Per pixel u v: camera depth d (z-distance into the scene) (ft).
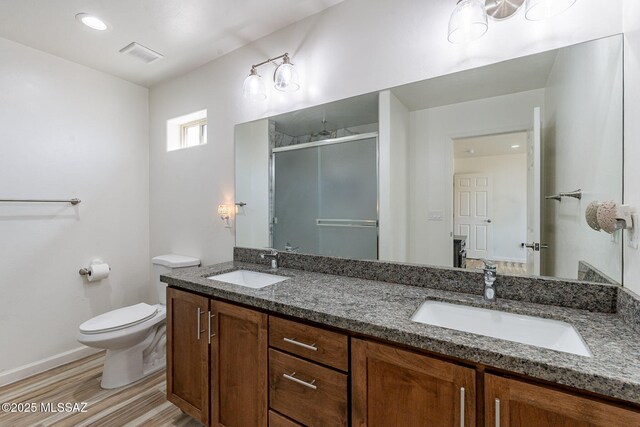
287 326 3.94
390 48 5.13
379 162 5.38
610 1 3.55
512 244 4.34
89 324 6.18
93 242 8.20
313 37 5.99
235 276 6.28
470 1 3.75
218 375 4.77
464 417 2.72
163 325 7.48
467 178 4.64
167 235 9.00
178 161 8.67
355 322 3.31
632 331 2.96
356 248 5.65
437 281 4.66
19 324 6.88
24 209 6.98
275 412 4.09
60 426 5.26
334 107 5.82
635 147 3.10
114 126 8.64
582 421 2.28
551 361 2.39
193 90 8.23
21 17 5.88
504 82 4.32
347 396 3.44
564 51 3.85
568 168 3.92
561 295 3.74
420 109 4.95
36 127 7.14
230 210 7.48
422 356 2.94
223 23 6.21
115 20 6.03
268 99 6.72
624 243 3.31
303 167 6.31
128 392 6.31
